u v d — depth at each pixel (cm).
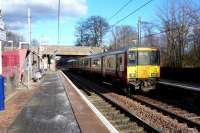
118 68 2538
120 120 1356
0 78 1523
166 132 1108
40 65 7069
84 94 2417
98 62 3553
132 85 2338
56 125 1169
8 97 2105
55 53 9381
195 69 3416
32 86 3116
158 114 1457
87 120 1243
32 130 1089
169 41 4925
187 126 1201
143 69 2336
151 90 2416
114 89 2745
